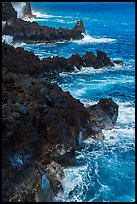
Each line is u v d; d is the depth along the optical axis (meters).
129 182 23.55
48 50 63.56
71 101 27.91
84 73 47.28
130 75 47.47
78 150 26.72
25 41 68.50
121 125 31.33
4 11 71.81
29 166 21.31
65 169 24.38
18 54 41.38
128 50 65.62
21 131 21.58
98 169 24.70
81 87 41.47
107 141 28.28
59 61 46.72
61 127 24.77
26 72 39.91
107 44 71.62
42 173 21.53
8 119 20.83
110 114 30.83
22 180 20.36
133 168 25.02
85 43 72.06
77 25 78.81
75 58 49.16
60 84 42.28
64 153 24.36
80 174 23.98
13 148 20.94
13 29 67.19
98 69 49.75
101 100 31.75
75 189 22.47
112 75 47.19
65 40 72.81
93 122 29.52
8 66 37.53
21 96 25.28
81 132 27.23
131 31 92.75
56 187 21.83
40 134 23.83
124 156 26.42
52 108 25.56
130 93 40.12
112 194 22.34
